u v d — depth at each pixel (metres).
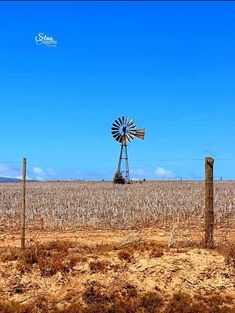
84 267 14.88
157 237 20.86
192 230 23.73
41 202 38.81
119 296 14.17
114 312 13.72
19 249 16.23
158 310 13.74
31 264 15.12
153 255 15.35
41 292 14.38
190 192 51.28
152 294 14.08
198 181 106.38
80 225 25.56
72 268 14.90
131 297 14.13
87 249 16.59
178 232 22.83
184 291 14.28
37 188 70.94
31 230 24.12
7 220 28.02
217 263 15.08
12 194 52.00
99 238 20.50
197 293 14.27
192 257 15.27
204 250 15.97
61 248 16.19
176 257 15.26
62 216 28.66
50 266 14.86
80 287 14.41
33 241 18.94
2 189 67.75
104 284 14.43
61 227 24.84
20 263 15.07
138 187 69.75
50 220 27.61
